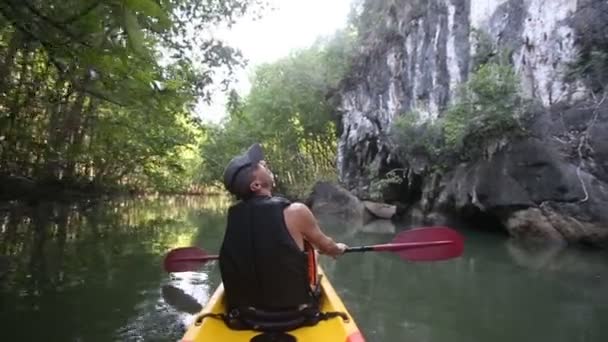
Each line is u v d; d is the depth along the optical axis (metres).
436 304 5.20
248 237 2.59
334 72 21.42
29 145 13.59
